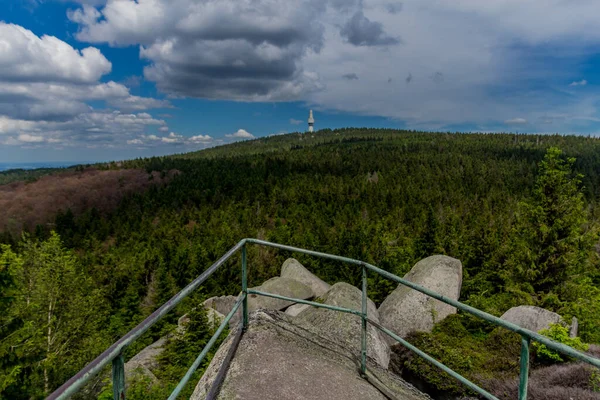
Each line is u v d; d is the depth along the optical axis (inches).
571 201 594.6
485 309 522.3
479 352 379.2
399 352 411.8
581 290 576.7
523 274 619.8
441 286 480.7
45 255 608.1
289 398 107.7
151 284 1449.3
